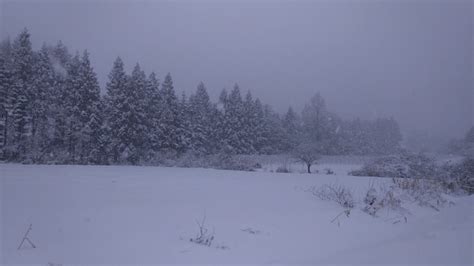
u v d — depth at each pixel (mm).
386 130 78312
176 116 45406
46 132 35094
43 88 36219
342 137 70812
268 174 21875
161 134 41531
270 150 59312
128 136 37188
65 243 5914
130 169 22344
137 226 7082
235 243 6703
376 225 9297
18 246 5641
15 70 34531
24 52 35688
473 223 9250
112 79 38656
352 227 8797
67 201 9000
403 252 6445
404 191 13516
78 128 35562
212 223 7762
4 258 5145
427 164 28000
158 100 43125
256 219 8461
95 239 6191
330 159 43969
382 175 26750
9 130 33281
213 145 53750
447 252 6410
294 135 66062
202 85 56688
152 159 33000
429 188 14336
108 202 9117
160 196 10594
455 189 17125
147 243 6203
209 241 6609
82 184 12562
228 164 30312
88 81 36969
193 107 52094
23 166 21672
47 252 5488
